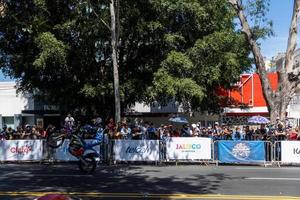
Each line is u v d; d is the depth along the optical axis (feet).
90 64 93.40
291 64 81.00
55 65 88.38
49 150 68.95
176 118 99.60
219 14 94.58
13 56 92.48
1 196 38.99
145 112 118.42
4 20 33.78
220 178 49.73
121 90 92.38
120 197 38.04
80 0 83.76
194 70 88.74
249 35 82.17
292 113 126.00
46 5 80.79
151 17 91.45
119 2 84.74
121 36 90.79
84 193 40.16
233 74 93.61
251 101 118.93
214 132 78.84
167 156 66.64
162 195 38.81
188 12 88.33
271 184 45.21
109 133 68.85
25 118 121.29
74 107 101.30
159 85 85.66
